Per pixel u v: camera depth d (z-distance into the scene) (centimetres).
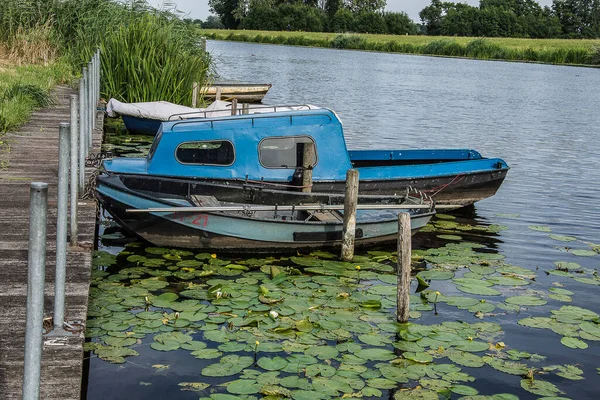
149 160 980
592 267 923
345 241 880
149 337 639
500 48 7681
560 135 2269
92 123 1376
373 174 1099
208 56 2367
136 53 1942
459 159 1288
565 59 7181
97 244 905
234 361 597
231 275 815
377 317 711
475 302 767
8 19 2211
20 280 615
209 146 991
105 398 541
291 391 550
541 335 698
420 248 977
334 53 7475
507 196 1343
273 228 882
